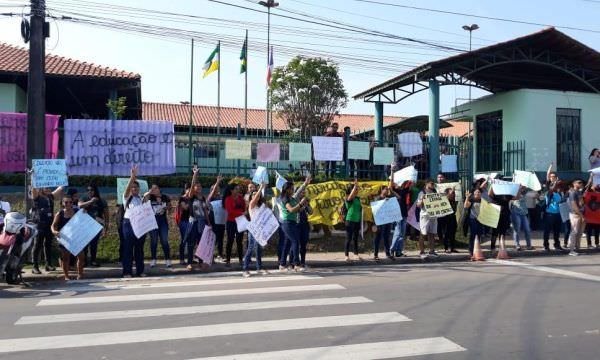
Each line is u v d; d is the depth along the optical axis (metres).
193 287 9.71
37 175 11.16
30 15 11.73
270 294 8.94
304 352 5.77
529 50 19.70
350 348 5.90
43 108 11.87
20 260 10.09
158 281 10.55
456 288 9.38
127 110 26.23
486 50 18.58
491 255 14.35
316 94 28.77
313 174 16.27
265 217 11.24
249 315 7.42
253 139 16.00
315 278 10.64
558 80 22.98
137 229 10.98
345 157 16.45
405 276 10.80
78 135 14.30
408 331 6.58
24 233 10.14
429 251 14.12
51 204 11.75
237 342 6.14
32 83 11.75
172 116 35.94
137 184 11.21
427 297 8.60
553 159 20.33
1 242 9.89
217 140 15.88
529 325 6.85
